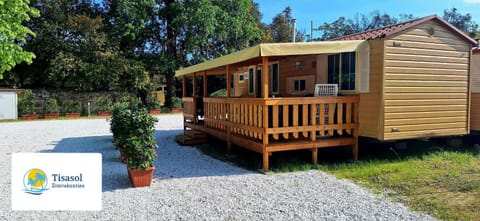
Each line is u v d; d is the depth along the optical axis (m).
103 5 23.16
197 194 4.31
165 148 8.00
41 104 19.14
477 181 4.71
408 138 6.16
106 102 20.83
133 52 22.28
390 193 4.27
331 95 6.49
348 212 3.63
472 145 7.52
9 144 8.80
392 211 3.64
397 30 5.93
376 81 5.95
